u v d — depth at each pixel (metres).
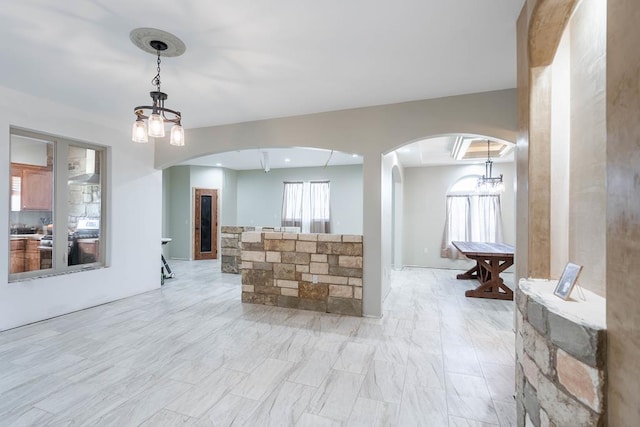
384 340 3.16
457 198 7.43
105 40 2.36
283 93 3.41
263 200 9.38
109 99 3.61
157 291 5.05
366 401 2.15
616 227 0.92
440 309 4.21
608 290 0.97
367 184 3.84
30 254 3.68
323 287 4.04
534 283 1.67
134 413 2.00
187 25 2.16
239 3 1.93
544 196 1.76
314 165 8.73
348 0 1.91
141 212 4.89
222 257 6.64
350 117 3.89
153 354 2.82
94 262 4.34
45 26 2.18
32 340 3.11
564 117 1.70
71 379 2.40
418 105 3.59
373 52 2.54
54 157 3.87
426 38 2.34
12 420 1.93
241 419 1.96
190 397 2.18
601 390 0.98
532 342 1.43
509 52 2.55
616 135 0.92
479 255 4.86
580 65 1.53
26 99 3.46
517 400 1.80
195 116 4.20
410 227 7.78
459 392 2.27
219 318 3.77
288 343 3.07
